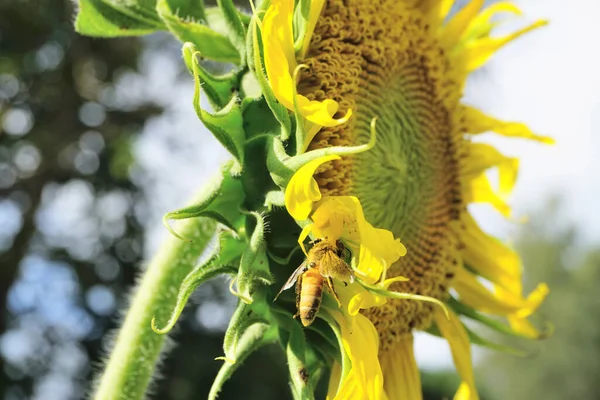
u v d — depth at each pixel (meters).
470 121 0.28
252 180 0.21
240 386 0.96
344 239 0.21
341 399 0.22
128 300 0.25
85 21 0.24
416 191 0.25
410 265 0.25
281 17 0.21
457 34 0.27
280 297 0.22
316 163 0.20
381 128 0.24
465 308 0.26
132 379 0.23
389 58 0.24
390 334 0.24
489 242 0.27
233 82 0.22
